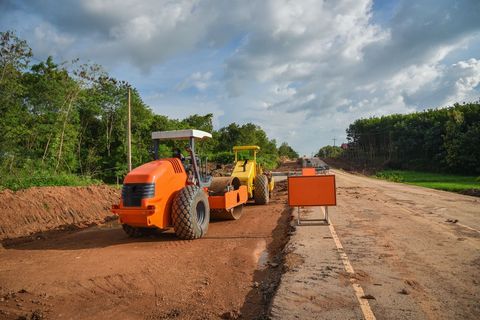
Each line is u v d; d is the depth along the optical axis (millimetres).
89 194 15492
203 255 7391
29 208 11875
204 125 50781
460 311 4371
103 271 6398
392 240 8023
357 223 10102
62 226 11844
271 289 5469
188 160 10648
